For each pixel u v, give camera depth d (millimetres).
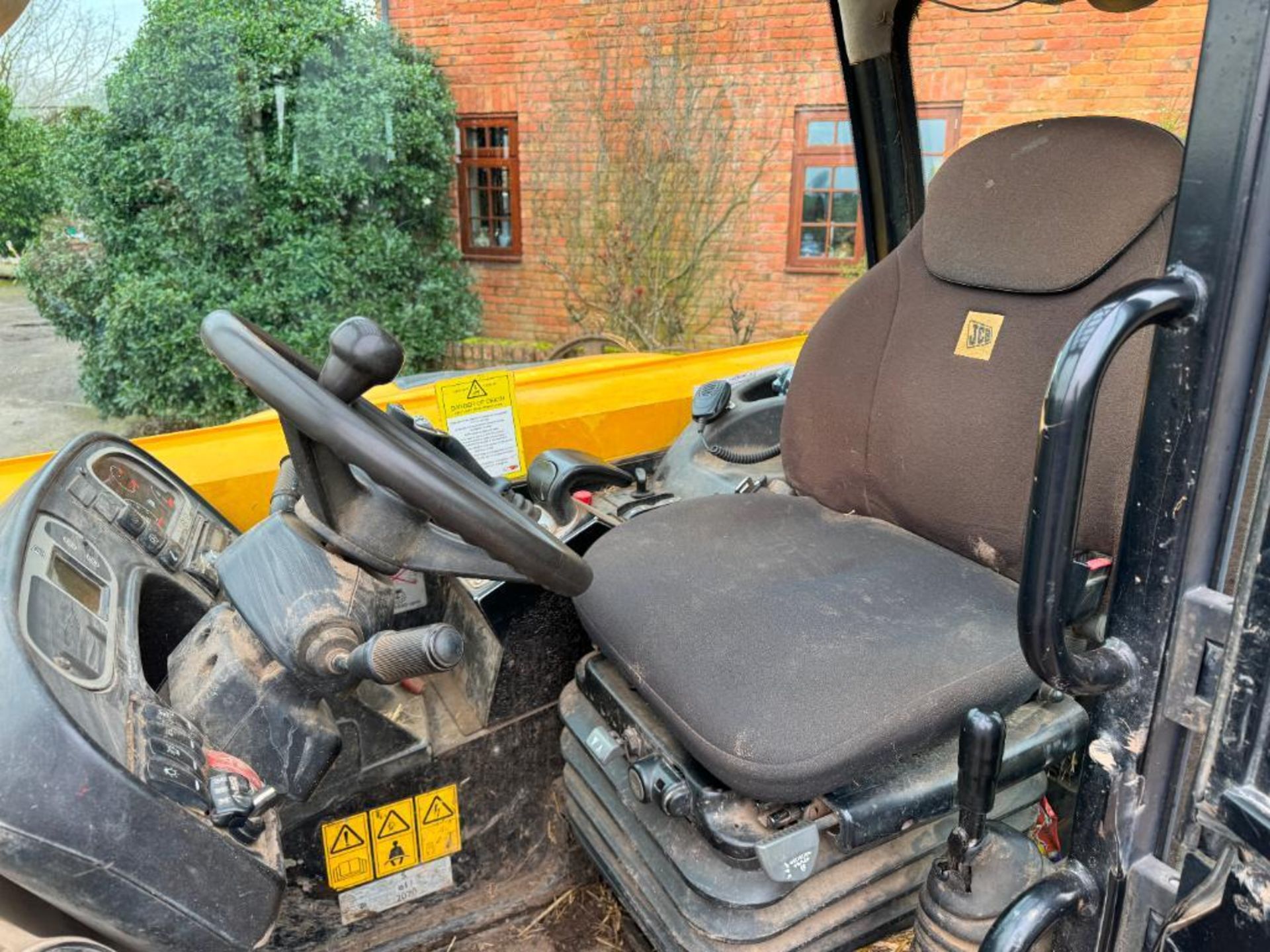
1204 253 642
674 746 1095
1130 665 736
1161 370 676
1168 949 695
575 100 3523
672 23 3572
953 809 1037
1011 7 1450
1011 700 1005
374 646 876
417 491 830
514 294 3314
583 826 1292
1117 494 1044
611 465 1509
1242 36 601
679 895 1072
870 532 1362
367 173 2754
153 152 2367
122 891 765
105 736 788
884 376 1364
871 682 978
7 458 1294
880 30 1592
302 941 1221
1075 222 1159
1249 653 626
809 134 3410
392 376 833
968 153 1347
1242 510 685
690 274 3650
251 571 934
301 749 987
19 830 721
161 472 1205
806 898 1030
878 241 1820
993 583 1188
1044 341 1168
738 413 1766
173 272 2359
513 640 1266
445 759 1256
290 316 2576
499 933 1328
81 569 948
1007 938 762
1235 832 633
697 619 1109
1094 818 788
